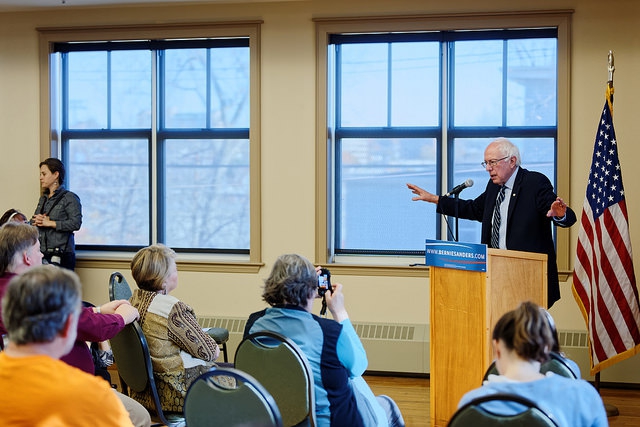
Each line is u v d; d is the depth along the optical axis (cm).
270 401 223
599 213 459
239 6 568
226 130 587
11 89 600
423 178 562
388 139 566
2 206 604
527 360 199
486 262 353
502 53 546
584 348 519
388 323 550
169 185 597
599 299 457
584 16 523
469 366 367
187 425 239
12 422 175
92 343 356
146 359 312
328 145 563
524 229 420
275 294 272
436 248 375
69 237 573
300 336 267
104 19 585
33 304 177
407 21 544
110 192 605
